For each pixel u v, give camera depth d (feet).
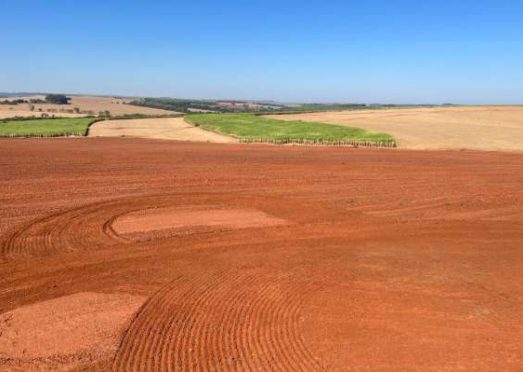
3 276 38.04
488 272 40.98
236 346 28.60
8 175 77.77
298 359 27.37
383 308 33.96
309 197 65.92
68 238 47.11
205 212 57.41
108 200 61.87
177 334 29.89
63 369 26.03
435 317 32.71
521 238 50.29
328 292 36.50
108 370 26.05
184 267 40.81
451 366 26.91
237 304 34.19
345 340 29.55
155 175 79.66
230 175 80.53
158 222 52.90
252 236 49.06
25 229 49.47
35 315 31.94
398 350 28.50
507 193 70.38
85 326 30.58
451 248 46.91
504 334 30.55
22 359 26.89
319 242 47.85
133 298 34.76
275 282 38.14
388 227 53.21
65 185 70.69
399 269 41.34
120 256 42.80
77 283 37.14
